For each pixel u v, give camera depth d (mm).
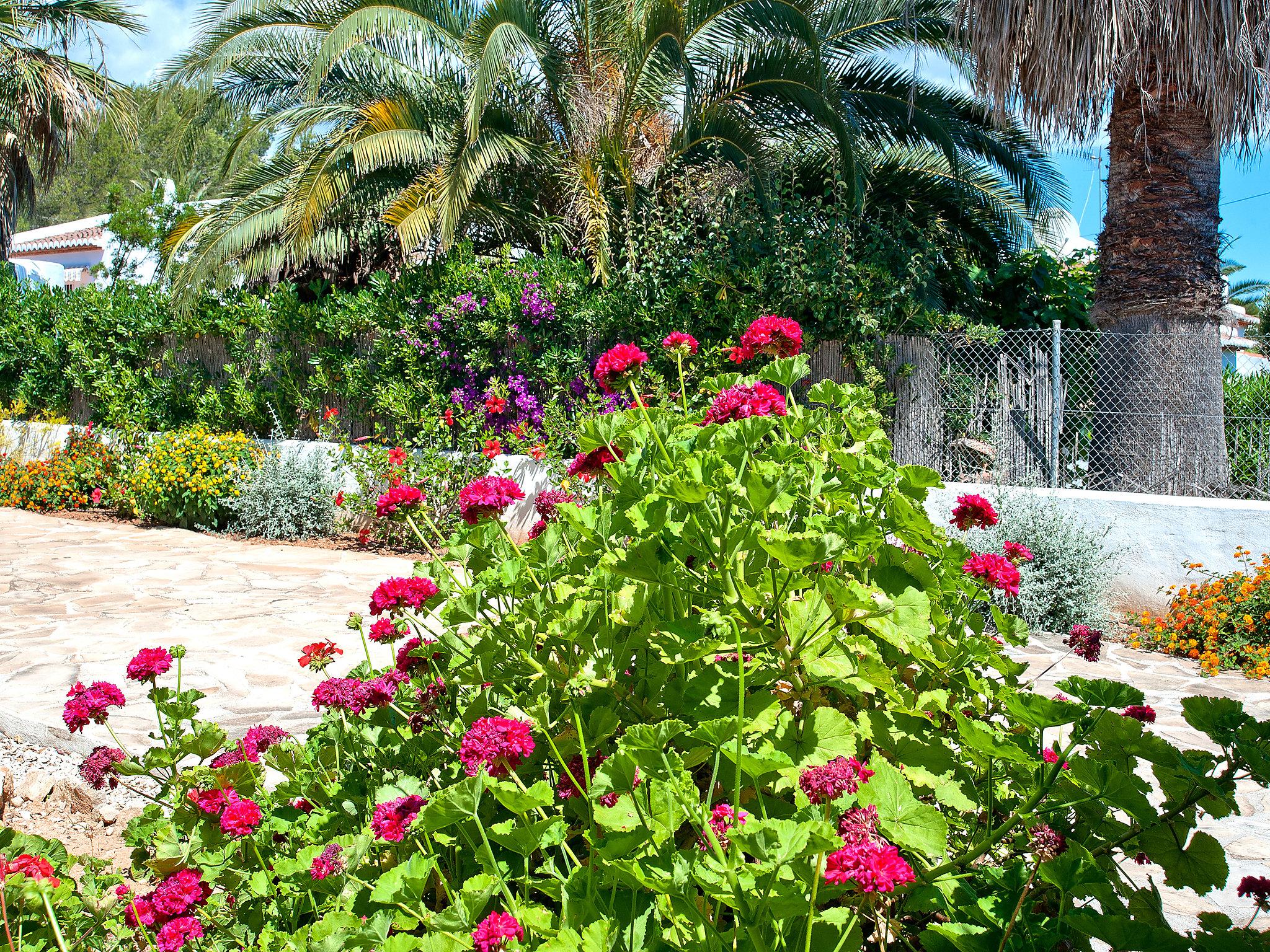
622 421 2475
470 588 2346
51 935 1957
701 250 8672
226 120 12672
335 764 2463
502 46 8297
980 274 10742
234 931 2021
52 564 8398
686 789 1533
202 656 5434
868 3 9703
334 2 9469
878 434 2447
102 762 2516
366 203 10898
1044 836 1551
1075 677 1748
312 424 11141
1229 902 2850
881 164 10977
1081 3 7023
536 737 2074
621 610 2029
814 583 1939
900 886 1478
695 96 8797
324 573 7992
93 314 13008
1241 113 7375
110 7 14547
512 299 9086
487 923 1503
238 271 12422
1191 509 6594
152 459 10547
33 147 15047
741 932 1433
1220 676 5426
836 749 1794
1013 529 6598
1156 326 7727
